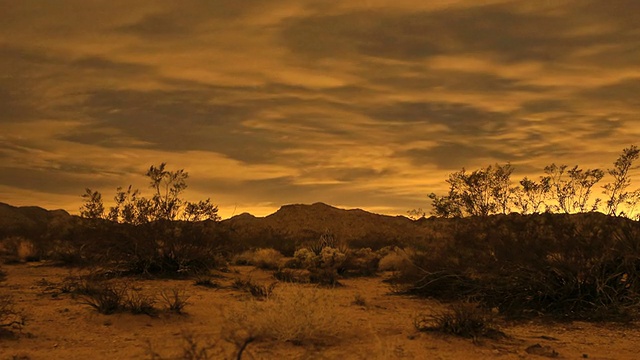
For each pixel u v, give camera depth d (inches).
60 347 354.9
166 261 792.3
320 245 1008.2
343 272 837.2
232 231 889.5
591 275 511.5
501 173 643.5
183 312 469.1
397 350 354.9
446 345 370.3
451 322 409.4
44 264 938.1
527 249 529.0
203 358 301.9
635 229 530.6
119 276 765.9
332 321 389.7
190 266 789.2
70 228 981.8
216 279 749.9
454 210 644.1
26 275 788.0
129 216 793.6
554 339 403.5
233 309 438.0
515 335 413.4
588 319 472.7
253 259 1011.3
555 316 482.0
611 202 589.9
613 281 521.0
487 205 637.3
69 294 575.8
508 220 579.8
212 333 394.6
